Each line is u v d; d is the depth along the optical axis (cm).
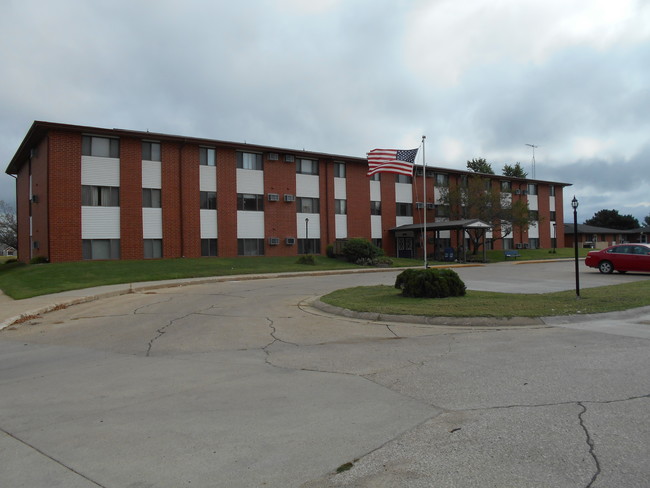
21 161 3328
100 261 2550
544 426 407
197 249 2950
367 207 3769
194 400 505
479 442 378
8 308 1238
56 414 472
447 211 4147
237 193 3123
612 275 2022
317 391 525
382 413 451
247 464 353
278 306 1252
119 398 518
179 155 2917
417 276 1245
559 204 5209
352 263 3180
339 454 366
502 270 2622
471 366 611
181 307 1259
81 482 333
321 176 3522
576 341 748
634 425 404
